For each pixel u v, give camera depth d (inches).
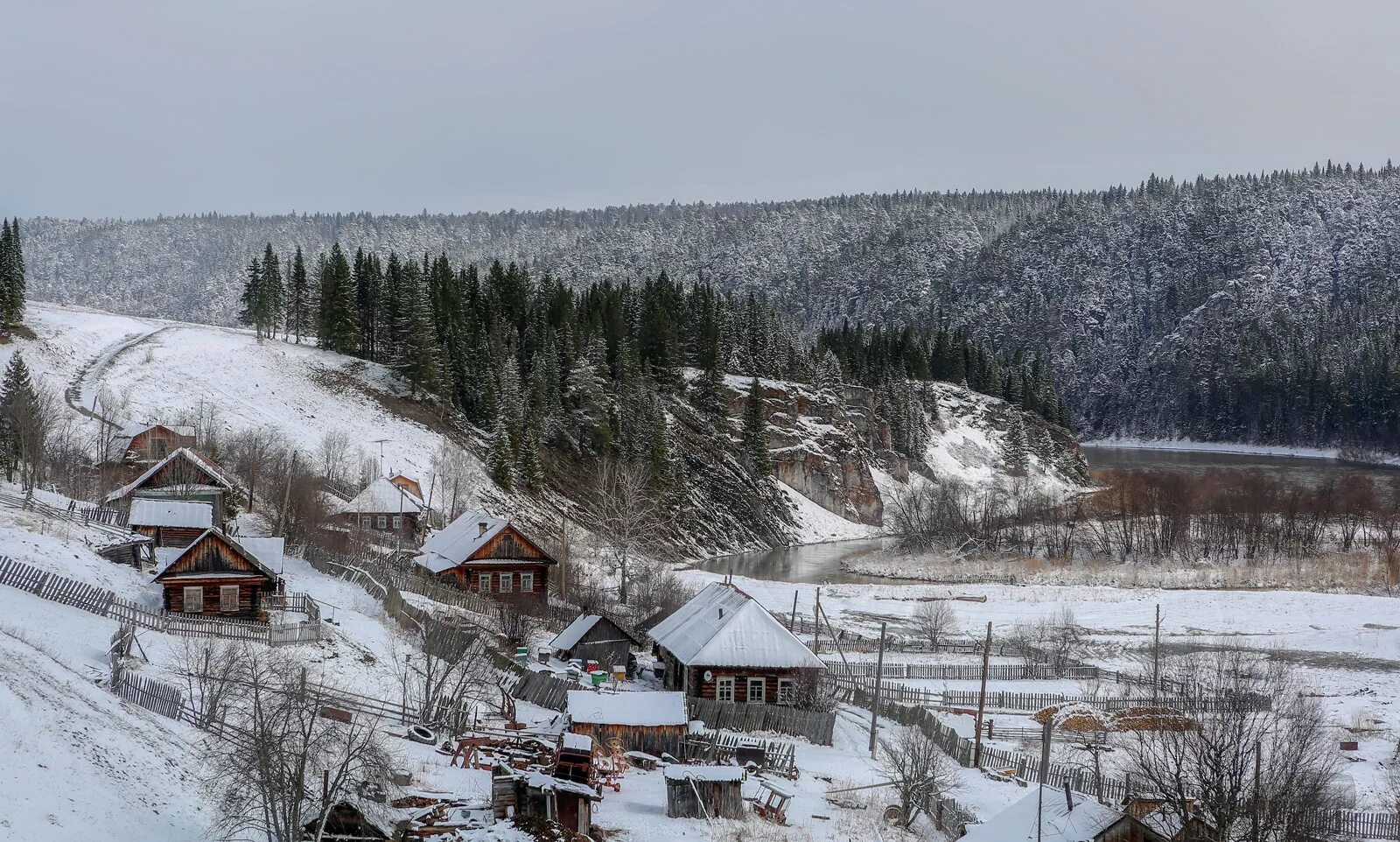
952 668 2970.0
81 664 1727.4
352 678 2041.1
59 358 5113.2
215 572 2359.7
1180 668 2856.8
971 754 2193.7
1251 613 3922.2
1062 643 3267.7
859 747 2237.9
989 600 4183.1
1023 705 2704.2
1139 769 1892.2
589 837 1493.6
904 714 2485.2
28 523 2568.9
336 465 4532.5
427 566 3292.3
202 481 3410.4
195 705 1711.4
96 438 4055.1
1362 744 2389.3
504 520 3284.9
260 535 3302.2
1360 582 4480.8
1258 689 2566.4
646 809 1707.7
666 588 3553.2
